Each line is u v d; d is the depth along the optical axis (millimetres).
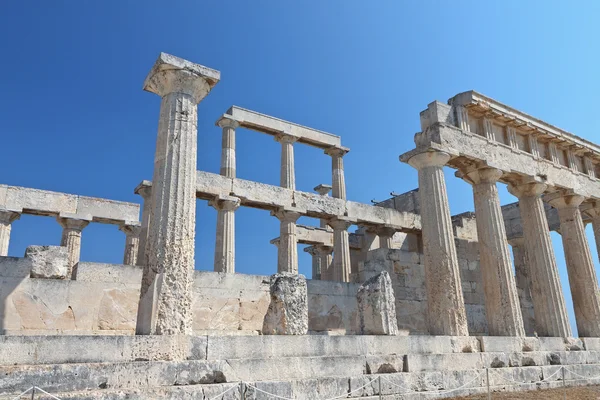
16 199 24141
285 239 25391
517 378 15289
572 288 21969
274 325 11617
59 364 8266
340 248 26609
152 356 9422
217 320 15531
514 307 17453
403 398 12008
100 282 14383
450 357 13938
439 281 16328
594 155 24109
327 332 17672
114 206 26719
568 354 17859
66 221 25391
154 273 10469
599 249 24547
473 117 19938
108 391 8273
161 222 10836
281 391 10125
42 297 13484
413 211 31047
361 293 13617
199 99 12422
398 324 20781
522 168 20344
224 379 9773
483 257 18438
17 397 7457
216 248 23719
